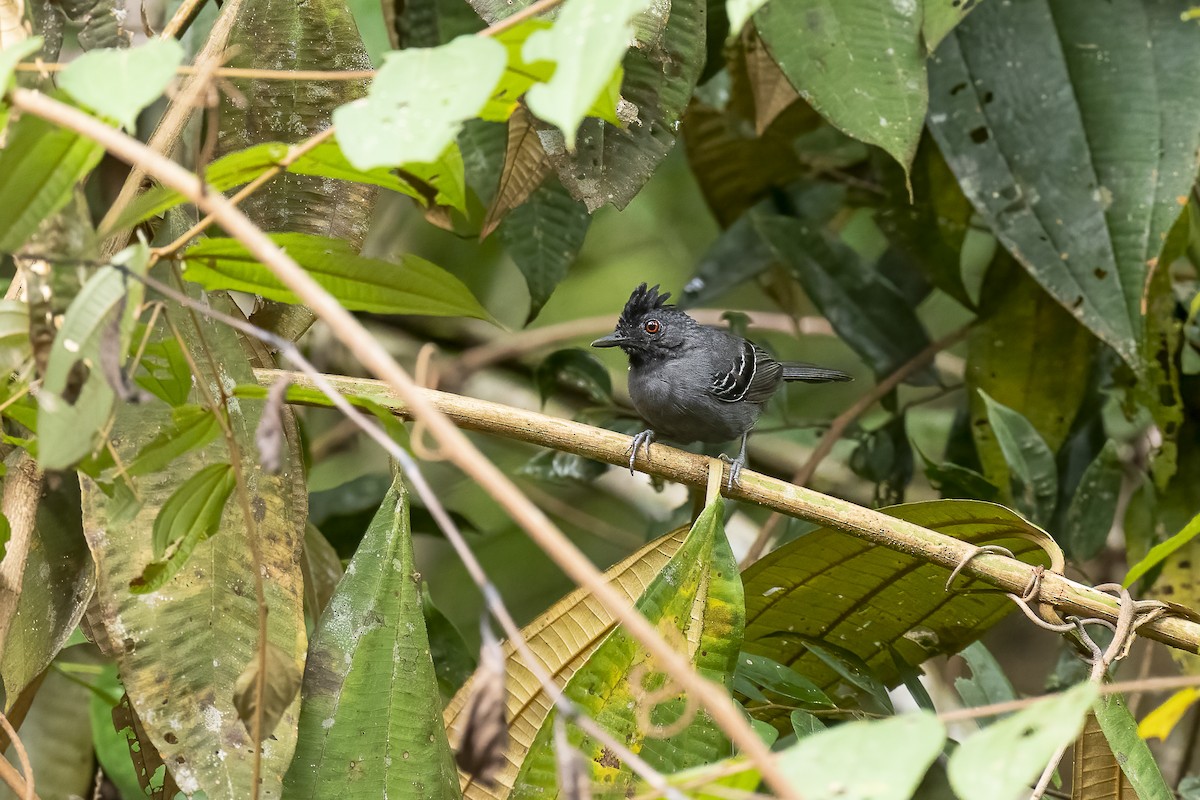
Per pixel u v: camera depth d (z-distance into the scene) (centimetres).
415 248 1333
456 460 356
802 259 1176
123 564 539
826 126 1208
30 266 488
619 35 369
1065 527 1038
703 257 1305
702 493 833
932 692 1160
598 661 559
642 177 673
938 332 1499
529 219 916
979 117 897
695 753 560
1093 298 860
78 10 657
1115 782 630
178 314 575
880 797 329
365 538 587
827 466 1442
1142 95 866
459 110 388
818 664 794
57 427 414
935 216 1107
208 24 852
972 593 730
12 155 411
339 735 553
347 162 500
